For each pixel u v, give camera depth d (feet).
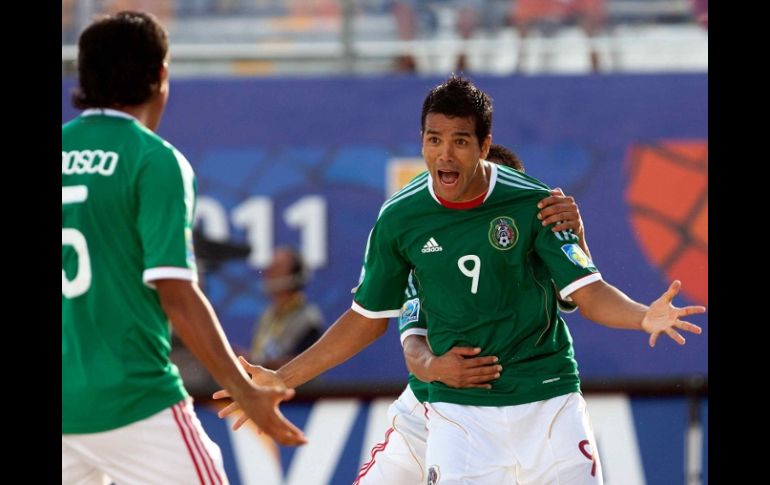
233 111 117.80
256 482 95.71
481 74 118.62
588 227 113.91
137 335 44.68
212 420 96.68
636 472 96.89
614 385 97.81
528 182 52.37
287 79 118.62
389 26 130.21
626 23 128.98
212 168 116.16
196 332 43.14
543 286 51.85
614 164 115.85
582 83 118.01
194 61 129.08
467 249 51.13
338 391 97.25
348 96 118.21
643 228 113.70
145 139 45.03
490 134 50.47
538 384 51.75
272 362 109.09
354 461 96.63
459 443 51.78
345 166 116.47
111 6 126.21
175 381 45.93
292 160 116.47
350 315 55.01
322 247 114.11
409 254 52.24
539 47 127.54
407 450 58.95
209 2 130.11
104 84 45.88
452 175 49.39
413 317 55.47
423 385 57.41
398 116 117.91
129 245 44.47
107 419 44.47
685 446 97.04
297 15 130.62
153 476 45.44
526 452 51.72
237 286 112.47
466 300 51.37
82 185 44.65
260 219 114.62
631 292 112.37
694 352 108.37
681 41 124.36
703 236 113.29
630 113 117.29
